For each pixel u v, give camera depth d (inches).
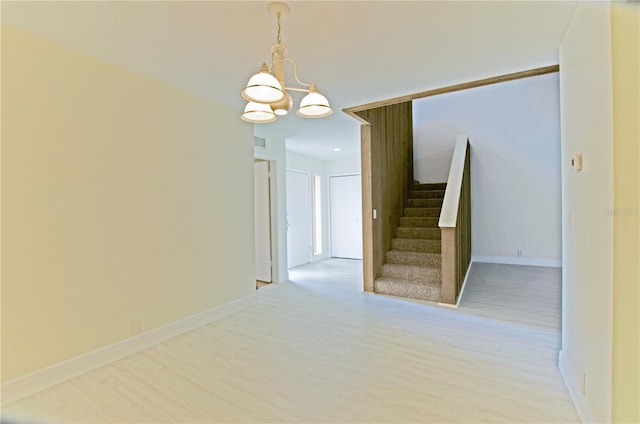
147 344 104.9
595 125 59.4
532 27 77.4
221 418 69.9
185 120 119.1
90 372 89.1
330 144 217.5
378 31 78.9
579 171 69.6
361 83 111.6
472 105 234.5
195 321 121.7
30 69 79.7
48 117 82.9
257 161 200.7
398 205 207.2
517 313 131.8
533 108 215.6
